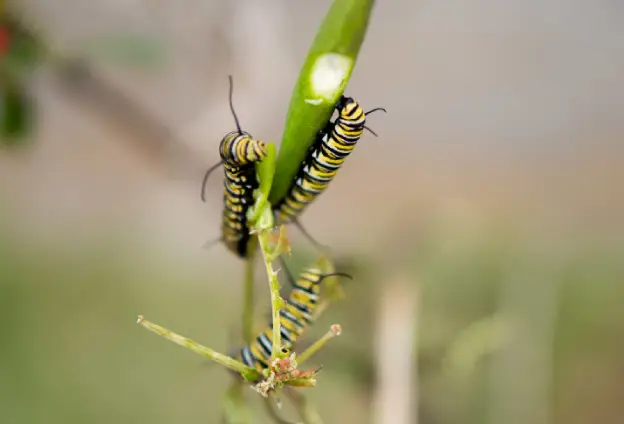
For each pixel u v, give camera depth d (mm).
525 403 746
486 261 750
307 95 423
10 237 1130
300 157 431
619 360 928
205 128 694
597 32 1138
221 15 713
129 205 1145
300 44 919
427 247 669
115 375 1025
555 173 1149
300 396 499
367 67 1098
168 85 786
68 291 1097
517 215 1113
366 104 1117
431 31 1098
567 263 950
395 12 1072
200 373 998
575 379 934
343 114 423
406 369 584
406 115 1133
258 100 699
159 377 1018
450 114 1140
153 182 1128
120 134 695
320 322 579
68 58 640
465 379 709
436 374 656
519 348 760
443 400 682
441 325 661
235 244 462
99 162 1172
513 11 1122
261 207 436
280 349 439
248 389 489
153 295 1077
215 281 1071
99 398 1017
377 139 1130
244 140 432
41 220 1149
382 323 585
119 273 1097
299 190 437
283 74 814
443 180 1136
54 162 1162
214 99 742
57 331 1062
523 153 1152
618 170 1139
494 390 738
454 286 686
